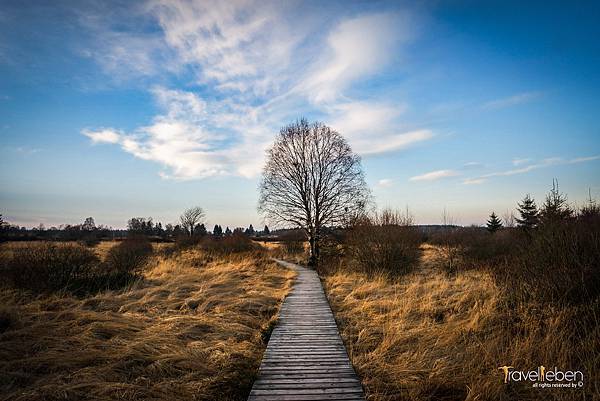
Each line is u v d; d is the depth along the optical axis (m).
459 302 9.20
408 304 9.52
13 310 7.96
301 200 25.56
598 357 5.31
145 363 6.16
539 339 6.14
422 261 18.28
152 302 10.30
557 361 5.48
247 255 24.09
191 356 6.41
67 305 9.39
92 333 7.12
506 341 6.54
